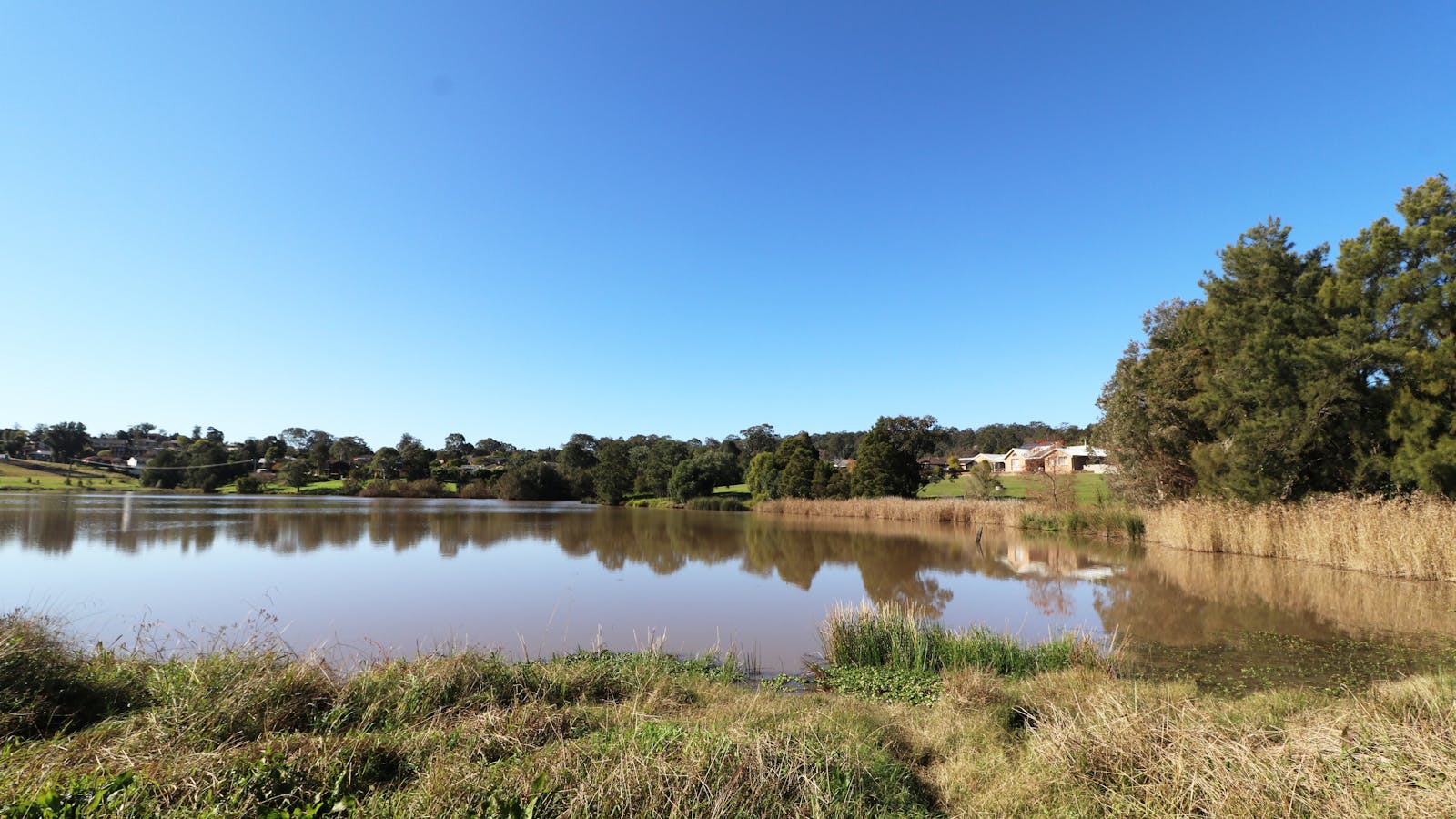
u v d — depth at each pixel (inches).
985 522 1546.5
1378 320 882.8
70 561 901.8
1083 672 347.9
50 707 247.1
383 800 179.6
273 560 936.9
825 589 741.9
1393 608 583.2
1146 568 869.8
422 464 3860.7
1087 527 1323.8
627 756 189.9
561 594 695.1
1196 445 1121.4
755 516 1978.3
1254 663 422.6
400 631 533.6
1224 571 821.2
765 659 460.4
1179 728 215.8
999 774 225.5
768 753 200.4
